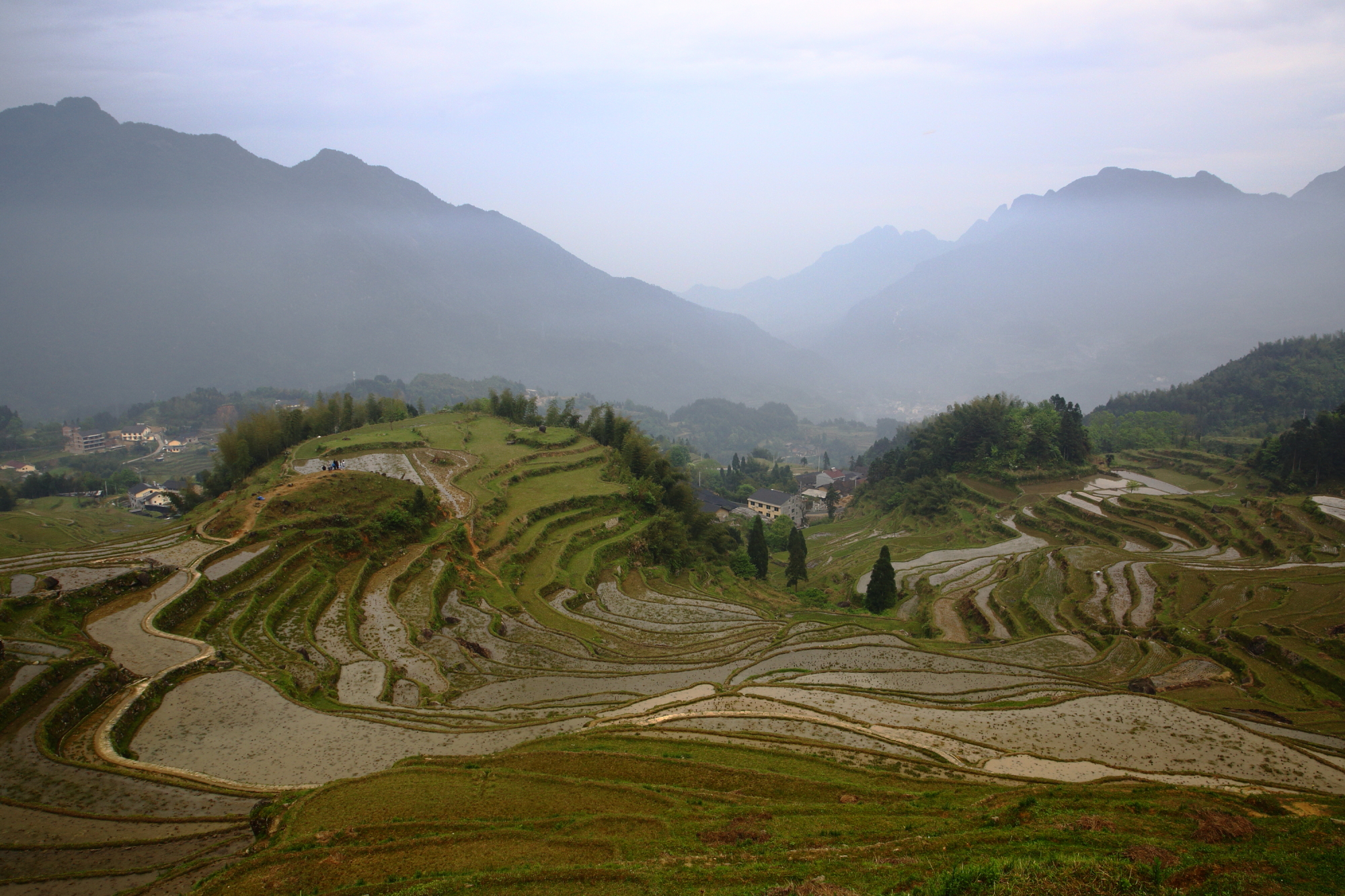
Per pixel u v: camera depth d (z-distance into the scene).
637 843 20.89
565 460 99.12
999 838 19.97
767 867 18.70
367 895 18.39
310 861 20.12
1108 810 23.14
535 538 71.75
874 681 41.66
